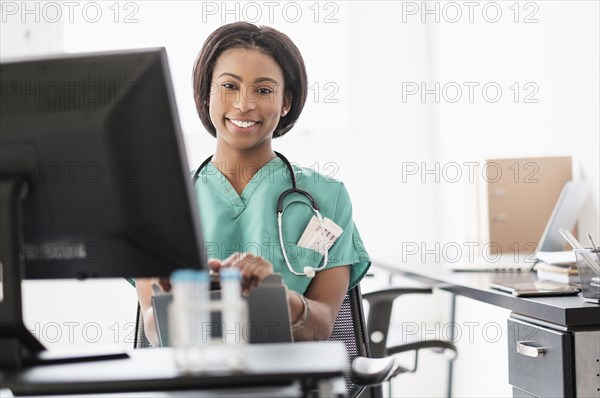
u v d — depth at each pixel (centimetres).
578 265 157
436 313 414
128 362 103
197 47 388
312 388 98
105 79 107
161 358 105
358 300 170
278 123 177
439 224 409
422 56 412
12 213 107
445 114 392
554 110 271
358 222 410
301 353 102
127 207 108
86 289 384
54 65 108
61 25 384
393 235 412
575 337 143
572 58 254
